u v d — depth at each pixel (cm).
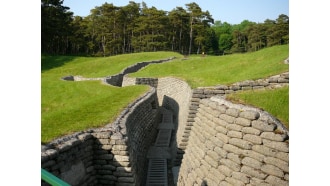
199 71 2825
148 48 7444
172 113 2467
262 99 957
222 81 1972
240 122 841
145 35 7375
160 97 2936
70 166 783
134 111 1388
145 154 1514
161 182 1277
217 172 897
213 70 2539
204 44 8781
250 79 1623
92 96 2052
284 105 902
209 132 1007
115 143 921
